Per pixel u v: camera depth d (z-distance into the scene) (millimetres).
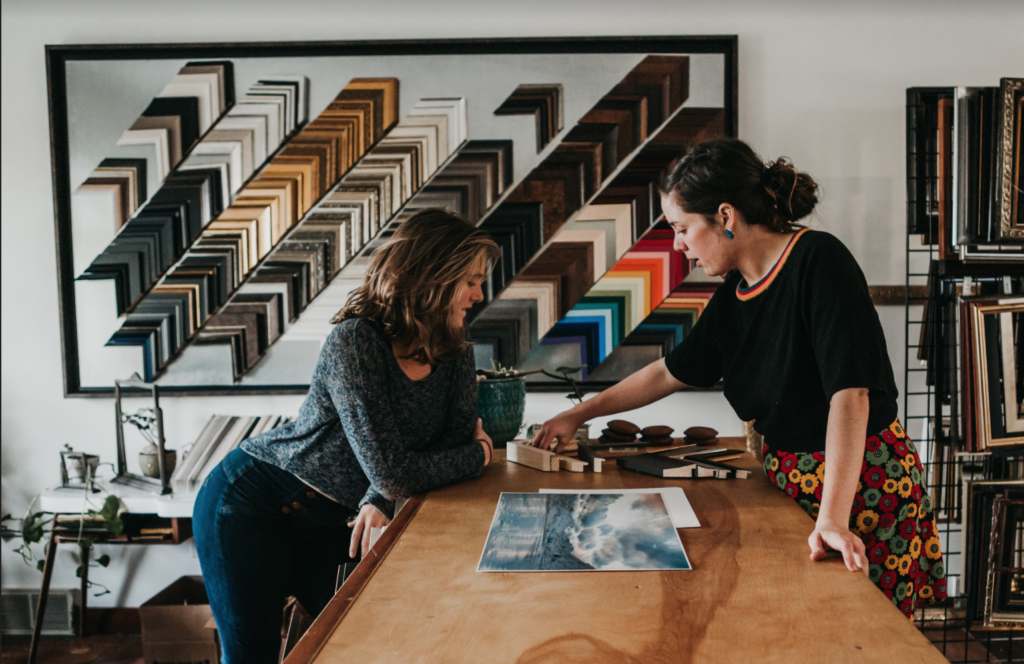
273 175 2887
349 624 952
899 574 1402
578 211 2863
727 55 2818
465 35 2867
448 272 1504
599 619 960
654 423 2953
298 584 1831
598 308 2879
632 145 2846
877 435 1399
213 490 1671
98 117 2885
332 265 2902
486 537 1277
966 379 2330
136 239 2906
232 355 2930
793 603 996
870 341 1273
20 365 2982
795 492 1459
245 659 1676
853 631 916
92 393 2938
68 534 2785
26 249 2957
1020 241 2330
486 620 962
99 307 2928
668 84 2830
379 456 1468
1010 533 2438
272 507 1640
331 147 2879
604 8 2854
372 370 1490
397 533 1307
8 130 2926
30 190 2941
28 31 2898
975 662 2697
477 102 2859
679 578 1088
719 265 1488
